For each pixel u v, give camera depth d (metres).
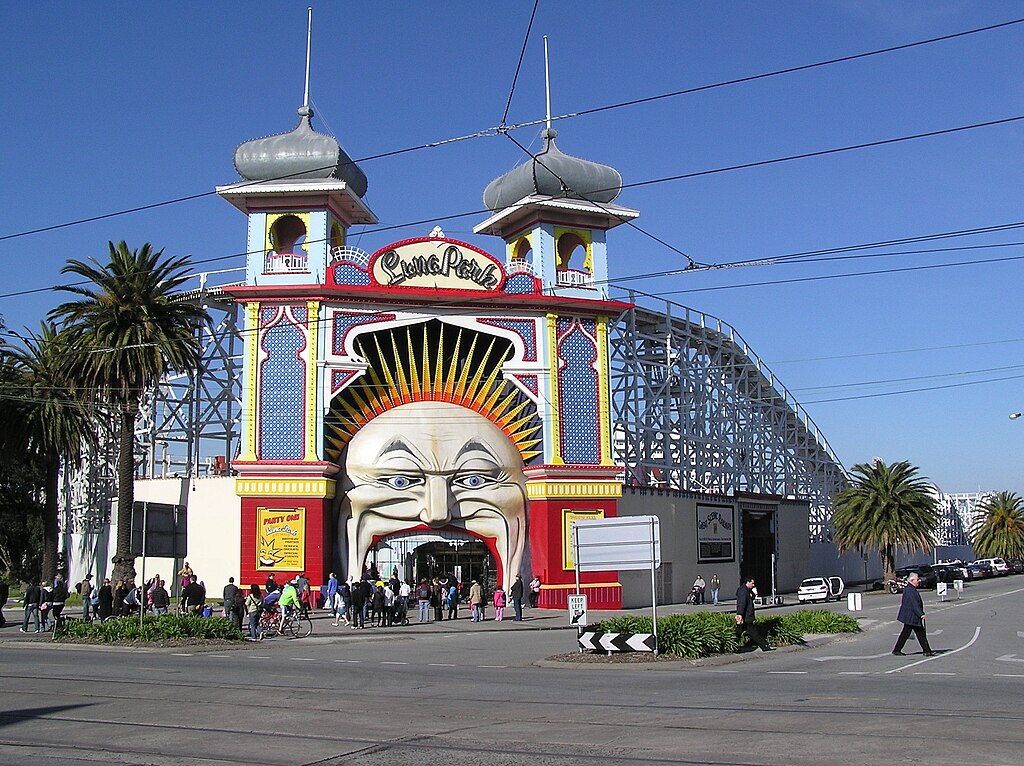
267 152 49.41
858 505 75.19
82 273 46.72
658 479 66.56
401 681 21.64
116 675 22.94
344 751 13.23
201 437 55.94
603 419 51.94
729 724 14.79
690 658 25.97
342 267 49.09
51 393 54.22
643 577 55.97
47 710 17.27
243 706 17.52
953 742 13.02
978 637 33.50
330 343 48.59
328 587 44.28
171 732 14.93
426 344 50.41
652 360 63.78
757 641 28.38
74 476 66.88
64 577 66.00
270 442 47.94
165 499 53.62
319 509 47.28
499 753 12.92
